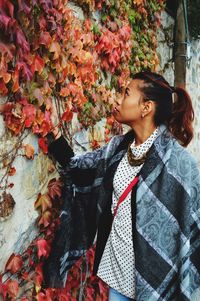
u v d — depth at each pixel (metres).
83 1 3.03
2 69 2.08
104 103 3.39
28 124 2.31
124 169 2.26
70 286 2.86
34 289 2.48
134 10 4.14
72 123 2.87
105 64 3.37
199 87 7.70
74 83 2.80
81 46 2.87
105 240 2.34
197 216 2.13
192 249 2.16
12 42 2.14
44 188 2.56
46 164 2.57
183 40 6.07
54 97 2.61
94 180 2.42
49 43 2.41
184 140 2.26
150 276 2.10
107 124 3.48
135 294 2.17
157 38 5.39
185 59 6.08
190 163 2.12
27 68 2.26
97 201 2.44
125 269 2.22
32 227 2.48
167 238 2.10
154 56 4.74
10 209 2.28
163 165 2.12
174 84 6.15
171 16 6.03
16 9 2.18
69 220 2.51
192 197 2.10
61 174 2.60
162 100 2.21
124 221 2.21
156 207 2.10
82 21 3.05
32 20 2.32
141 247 2.10
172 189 2.09
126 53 3.75
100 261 2.37
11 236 2.31
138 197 2.12
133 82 2.24
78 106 2.89
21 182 2.36
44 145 2.49
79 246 2.53
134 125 2.25
